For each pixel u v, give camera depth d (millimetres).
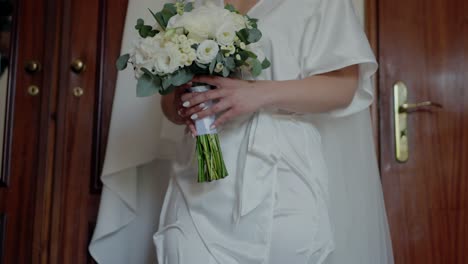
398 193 1633
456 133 1651
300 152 1034
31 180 1665
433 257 1611
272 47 1074
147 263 1528
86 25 1717
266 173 989
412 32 1685
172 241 1000
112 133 1502
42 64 1707
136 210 1532
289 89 1003
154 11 1528
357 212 1212
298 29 1116
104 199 1501
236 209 977
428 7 1694
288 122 1055
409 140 1651
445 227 1622
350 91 1087
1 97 1705
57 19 1720
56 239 1634
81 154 1665
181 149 1129
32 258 1626
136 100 1510
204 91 976
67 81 1693
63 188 1654
